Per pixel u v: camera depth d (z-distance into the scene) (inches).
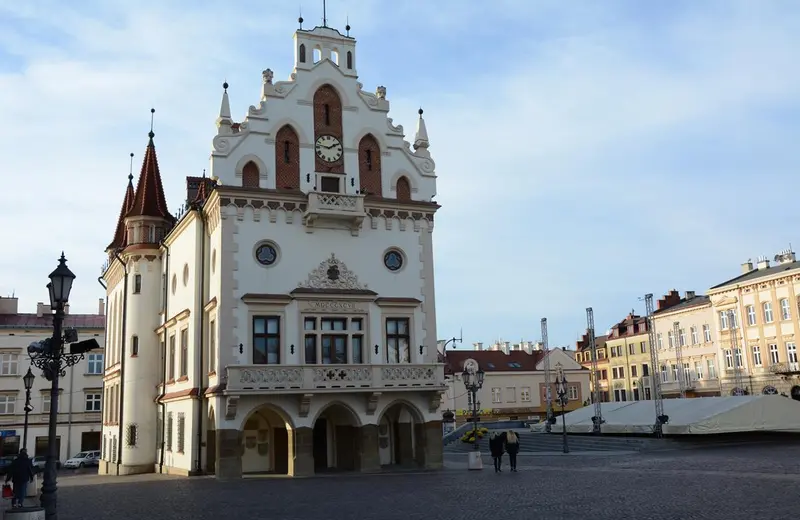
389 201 1562.5
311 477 1323.8
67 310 3344.0
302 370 1387.8
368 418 1434.5
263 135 1499.8
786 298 2925.7
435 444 1483.8
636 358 3998.5
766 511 681.6
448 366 3843.5
